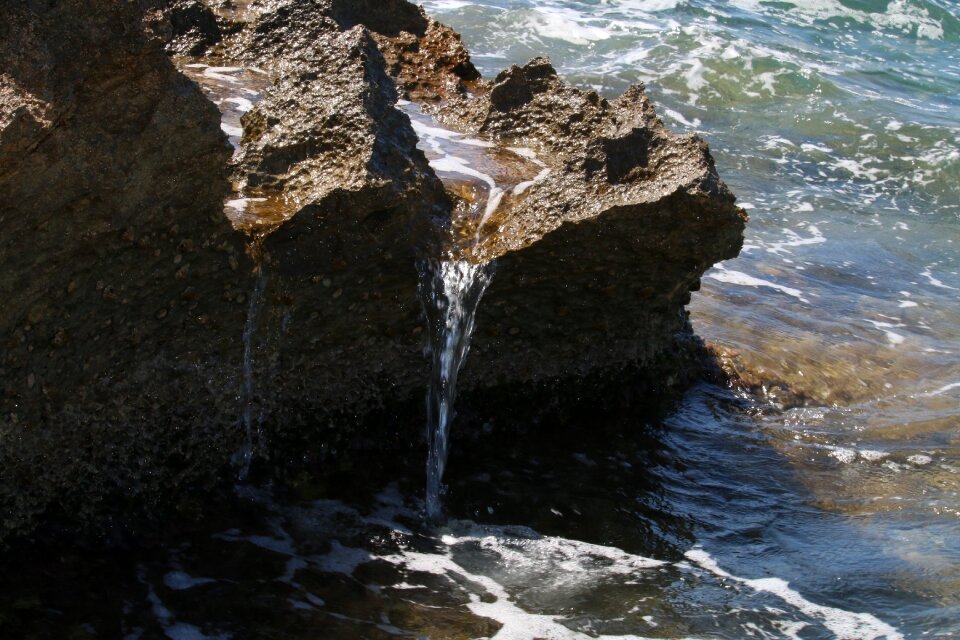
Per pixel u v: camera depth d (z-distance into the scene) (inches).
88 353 154.7
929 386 258.4
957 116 537.6
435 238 185.2
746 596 169.8
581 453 208.2
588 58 553.9
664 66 544.7
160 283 157.8
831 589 173.6
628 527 186.9
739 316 281.1
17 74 134.2
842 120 501.7
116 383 160.4
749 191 408.2
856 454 221.3
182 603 152.6
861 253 355.3
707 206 187.3
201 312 165.2
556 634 154.9
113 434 162.1
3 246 134.3
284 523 174.9
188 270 159.6
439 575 167.2
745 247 343.9
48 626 142.9
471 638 152.1
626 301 203.9
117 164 142.7
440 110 252.2
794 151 462.3
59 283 144.9
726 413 232.8
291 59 201.0
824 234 369.7
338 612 154.9
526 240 185.0
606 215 185.2
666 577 173.3
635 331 212.4
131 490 166.4
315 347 180.2
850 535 191.2
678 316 224.2
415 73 269.9
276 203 172.7
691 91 523.8
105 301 152.3
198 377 169.3
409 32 288.7
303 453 186.1
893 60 662.5
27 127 129.9
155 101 144.1
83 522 161.2
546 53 553.0
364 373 187.9
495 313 193.5
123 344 159.0
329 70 193.6
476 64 510.6
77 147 137.8
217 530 170.2
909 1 761.0
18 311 141.1
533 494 192.9
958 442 230.5
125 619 147.6
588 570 173.0
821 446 223.9
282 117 187.6
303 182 176.2
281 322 173.5
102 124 140.2
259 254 165.3
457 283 183.9
